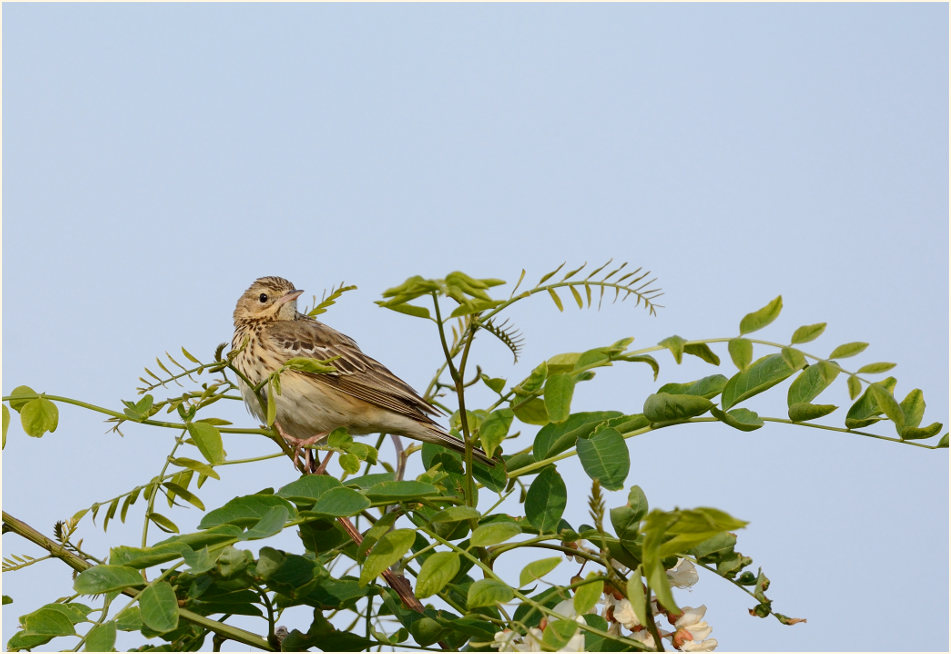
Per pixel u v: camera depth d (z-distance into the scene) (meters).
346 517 8.97
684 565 8.98
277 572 9.10
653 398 9.84
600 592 7.64
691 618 8.45
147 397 9.80
